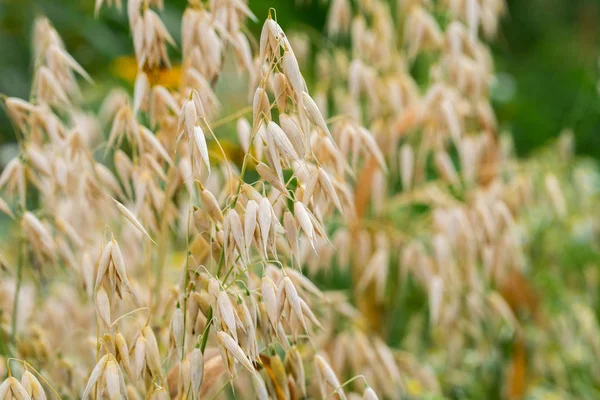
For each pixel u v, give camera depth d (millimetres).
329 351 1180
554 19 3094
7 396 940
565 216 1522
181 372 958
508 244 1283
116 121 1033
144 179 1039
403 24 1329
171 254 1300
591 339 1448
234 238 944
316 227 957
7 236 1464
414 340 1379
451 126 1235
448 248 1247
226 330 948
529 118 2434
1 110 2008
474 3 1239
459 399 1344
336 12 1291
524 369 1333
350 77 1232
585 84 2102
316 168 968
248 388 1104
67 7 2109
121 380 942
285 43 938
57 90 1076
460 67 1253
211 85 1062
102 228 1178
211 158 1216
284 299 958
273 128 941
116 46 2074
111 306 952
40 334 1071
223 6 1042
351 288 1372
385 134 1252
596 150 2332
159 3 1054
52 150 1105
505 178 1550
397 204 1289
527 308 1391
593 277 1562
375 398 985
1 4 2100
